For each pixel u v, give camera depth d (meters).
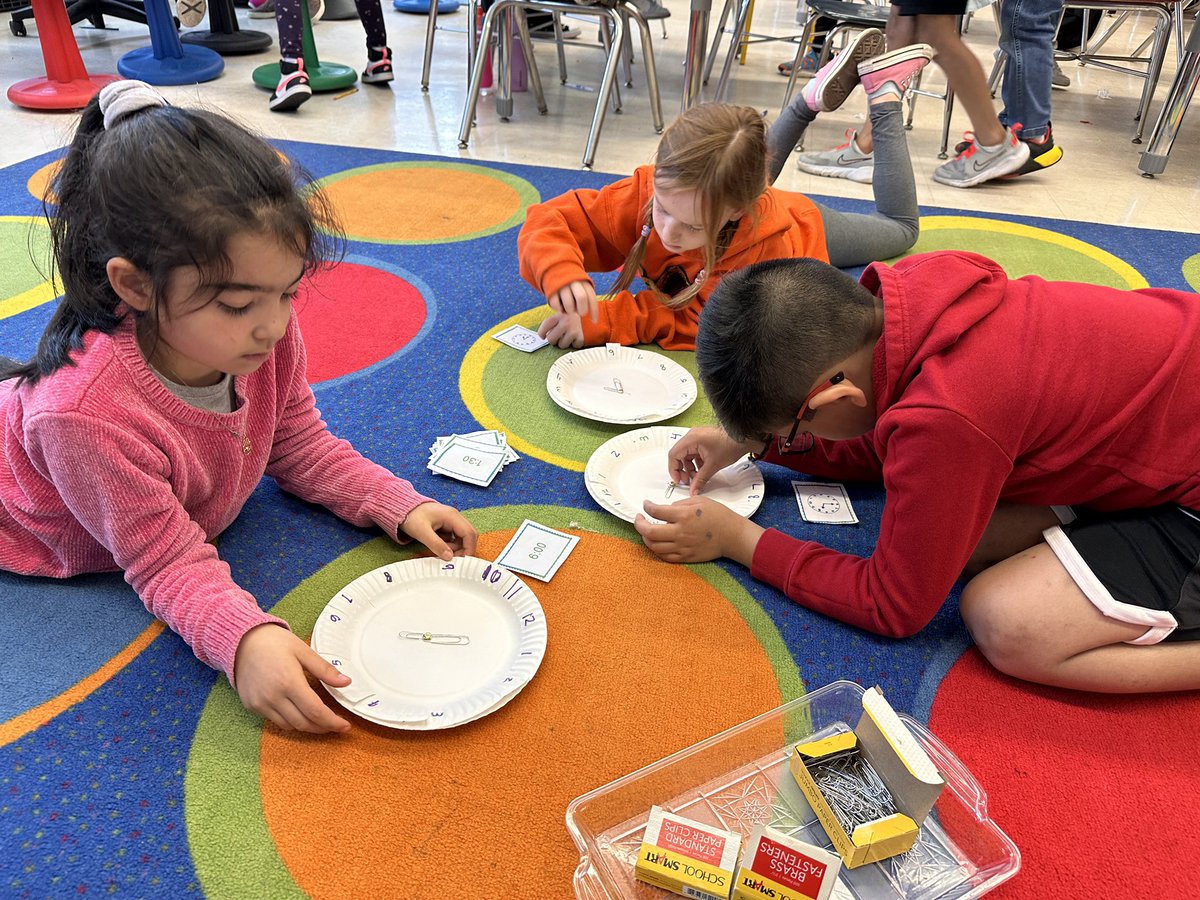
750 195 1.50
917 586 1.08
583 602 1.19
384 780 0.95
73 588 1.17
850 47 2.19
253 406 1.14
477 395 1.61
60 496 1.06
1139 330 1.06
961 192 2.73
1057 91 3.88
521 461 1.46
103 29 3.99
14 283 1.83
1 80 3.26
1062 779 1.00
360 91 3.41
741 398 1.05
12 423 1.02
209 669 1.07
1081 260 2.24
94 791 0.92
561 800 0.94
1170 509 1.08
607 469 1.41
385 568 1.18
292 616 1.14
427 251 2.11
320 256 1.00
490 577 1.18
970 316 1.03
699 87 3.17
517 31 3.35
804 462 1.44
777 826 0.91
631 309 1.79
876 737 0.92
